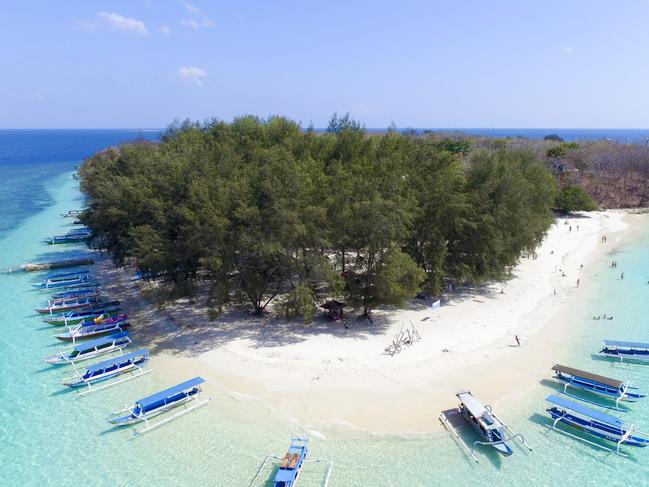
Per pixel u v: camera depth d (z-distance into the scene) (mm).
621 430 24094
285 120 63750
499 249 41781
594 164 105750
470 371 31125
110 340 35062
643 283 50750
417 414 26516
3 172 175000
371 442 24266
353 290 37688
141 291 48094
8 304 44969
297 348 34125
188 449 24000
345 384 29422
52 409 27578
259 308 40656
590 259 61281
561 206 89125
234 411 27031
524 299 45312
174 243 36219
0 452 23828
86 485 21609
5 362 33250
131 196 41250
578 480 21734
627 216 91500
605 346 34031
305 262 35844
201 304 43500
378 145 55656
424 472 22203
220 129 66688
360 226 35312
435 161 45188
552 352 34188
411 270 35438
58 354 34125
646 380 30438
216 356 33406
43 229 80062
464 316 40531
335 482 21484
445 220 40781
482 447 23938
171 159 45375
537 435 24875
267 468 22547
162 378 30781
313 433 25000
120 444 24469
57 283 50812
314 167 42844
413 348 34031
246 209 34000
